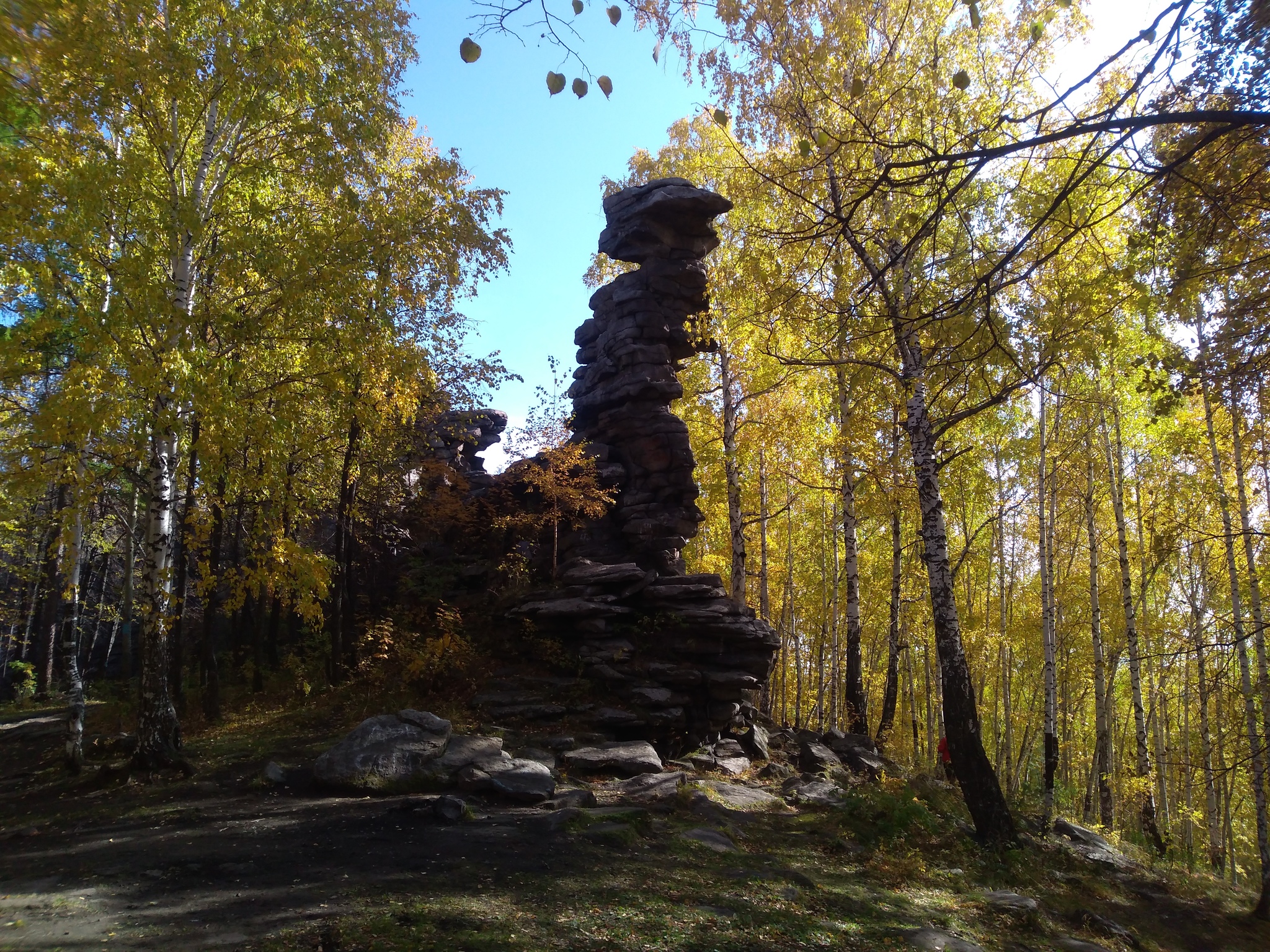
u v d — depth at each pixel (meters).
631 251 20.25
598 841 9.14
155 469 12.23
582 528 19.33
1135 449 22.14
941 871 10.39
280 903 6.70
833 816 12.20
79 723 12.74
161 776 11.62
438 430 22.88
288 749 13.30
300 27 12.02
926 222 5.16
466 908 6.71
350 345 12.02
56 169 10.29
